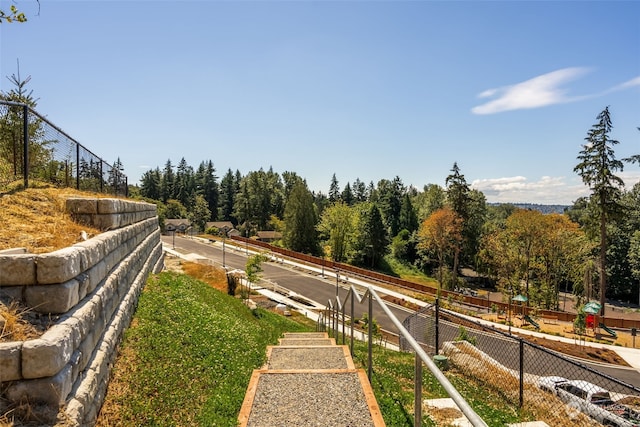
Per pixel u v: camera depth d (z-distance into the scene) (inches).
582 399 346.9
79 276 155.2
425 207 2849.4
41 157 282.8
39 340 112.5
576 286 1513.3
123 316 222.7
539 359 652.1
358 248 2402.8
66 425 108.3
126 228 286.7
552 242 1485.0
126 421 152.9
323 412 167.2
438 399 219.6
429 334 454.9
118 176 558.9
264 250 2158.0
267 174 4424.2
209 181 4212.6
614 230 1984.5
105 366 165.6
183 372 207.0
